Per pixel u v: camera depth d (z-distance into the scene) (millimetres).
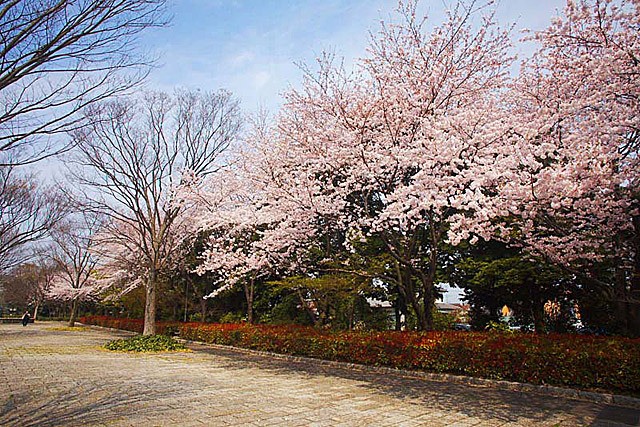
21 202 14031
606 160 6027
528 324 12000
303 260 12570
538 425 5434
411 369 9430
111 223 18484
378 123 9180
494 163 6660
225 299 19859
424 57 9219
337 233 12148
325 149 9445
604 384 6820
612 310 9922
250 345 14359
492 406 6414
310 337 12094
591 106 6887
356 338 10867
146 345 14055
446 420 5637
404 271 10719
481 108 8195
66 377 8523
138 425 5117
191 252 18250
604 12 7117
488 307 12727
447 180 6840
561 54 8242
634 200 6488
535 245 7293
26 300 44000
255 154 12047
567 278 9734
